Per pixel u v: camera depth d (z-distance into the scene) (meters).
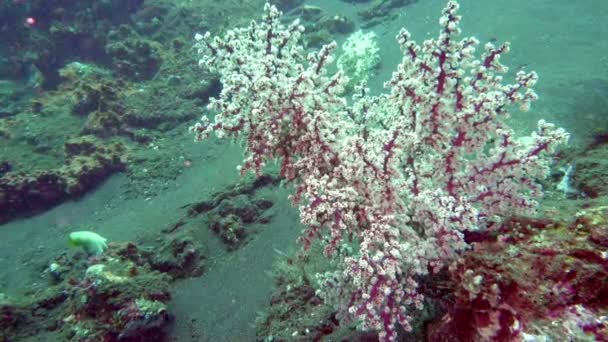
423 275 2.56
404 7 11.88
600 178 3.55
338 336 2.94
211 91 9.48
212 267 4.57
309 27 11.64
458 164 2.52
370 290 2.10
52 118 9.98
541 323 1.78
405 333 2.58
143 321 3.78
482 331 1.94
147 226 5.86
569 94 5.27
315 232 2.52
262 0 13.65
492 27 8.87
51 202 7.98
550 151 2.33
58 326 4.21
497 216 2.40
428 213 2.36
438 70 2.41
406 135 2.35
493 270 2.04
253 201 5.22
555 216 2.19
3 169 8.70
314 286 3.48
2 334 4.25
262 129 2.55
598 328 1.67
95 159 8.01
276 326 3.31
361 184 2.50
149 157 7.91
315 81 2.69
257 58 2.77
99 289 4.02
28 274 5.96
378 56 8.72
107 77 11.16
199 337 3.68
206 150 7.77
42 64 13.95
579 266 1.84
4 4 14.25
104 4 13.89
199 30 12.52
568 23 7.96
